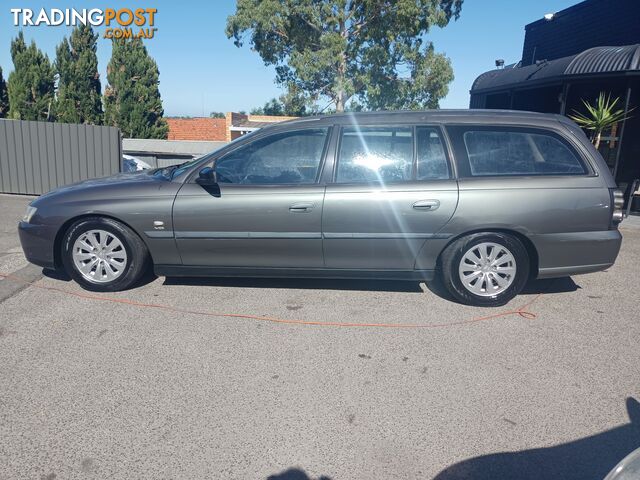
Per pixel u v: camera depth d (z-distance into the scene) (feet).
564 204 14.78
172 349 12.46
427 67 77.56
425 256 15.15
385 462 8.66
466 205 14.71
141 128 81.30
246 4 74.59
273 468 8.47
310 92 79.46
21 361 11.73
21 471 8.27
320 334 13.43
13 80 73.51
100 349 12.38
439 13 72.02
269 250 15.28
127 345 12.62
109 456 8.67
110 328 13.56
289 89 80.43
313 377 11.28
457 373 11.56
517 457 8.82
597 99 35.83
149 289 16.43
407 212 14.75
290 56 74.74
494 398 10.57
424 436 9.34
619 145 34.01
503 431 9.51
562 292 17.13
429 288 17.02
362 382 11.12
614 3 39.78
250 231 15.12
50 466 8.40
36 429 9.32
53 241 15.76
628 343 13.24
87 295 15.84
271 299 15.78
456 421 9.79
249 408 10.08
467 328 13.98
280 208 14.92
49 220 15.62
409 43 76.28
